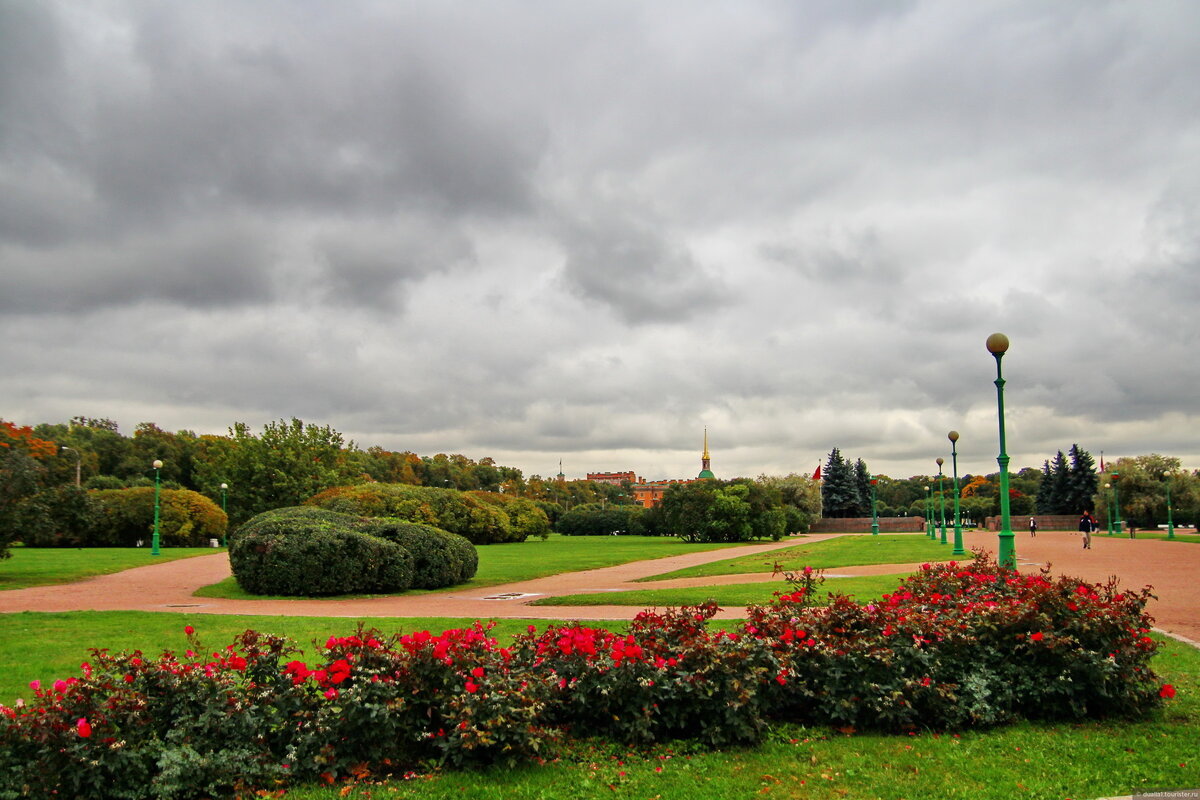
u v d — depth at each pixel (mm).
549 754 6312
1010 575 10188
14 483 24656
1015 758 6363
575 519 87312
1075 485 90562
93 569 26703
